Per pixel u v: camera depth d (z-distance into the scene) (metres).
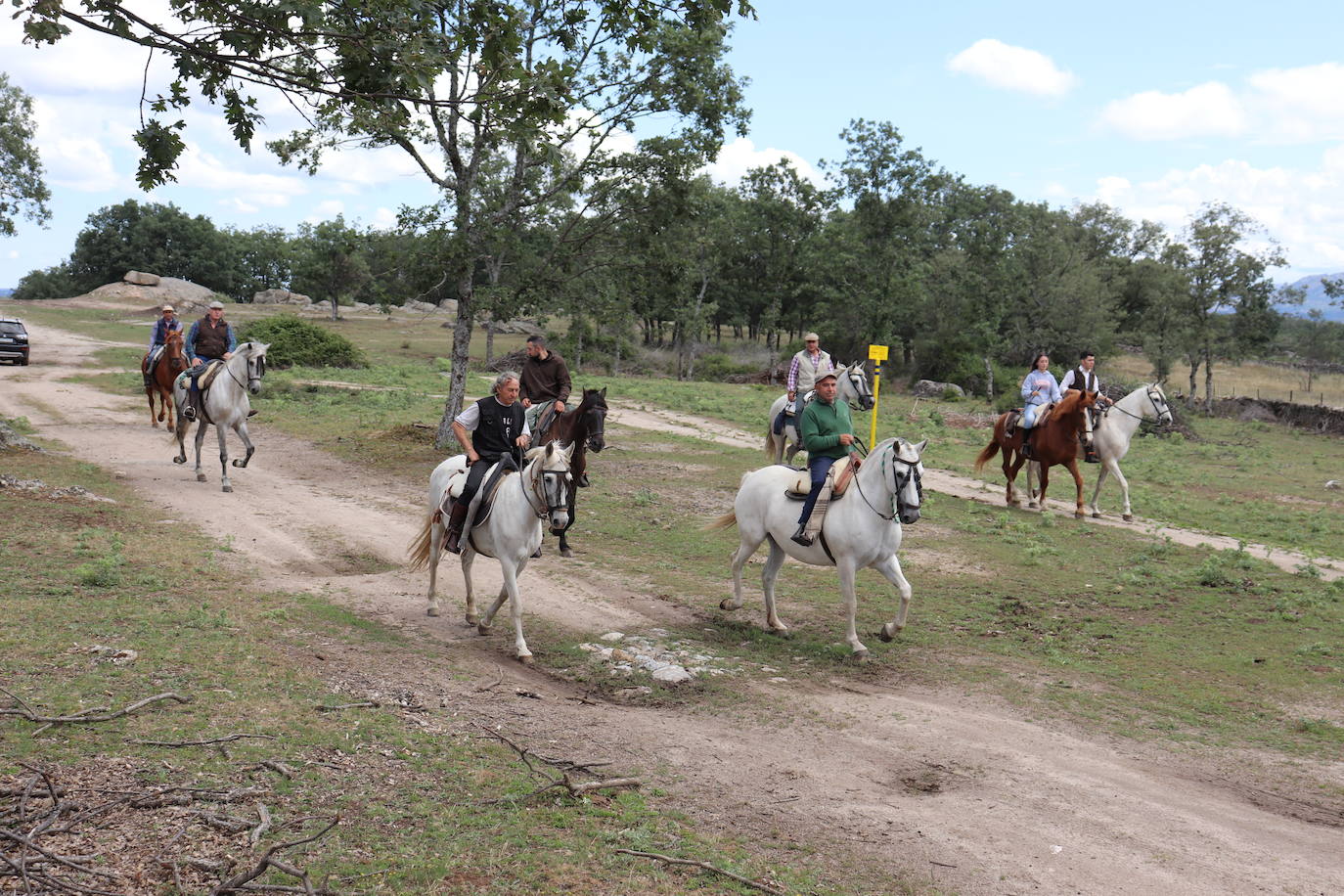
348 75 6.20
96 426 23.69
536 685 8.45
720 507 17.77
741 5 7.87
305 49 6.07
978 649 10.29
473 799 5.74
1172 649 10.45
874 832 5.92
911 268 64.62
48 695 6.49
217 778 5.55
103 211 124.50
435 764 6.20
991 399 56.28
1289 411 44.72
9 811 4.84
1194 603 12.36
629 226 21.64
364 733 6.54
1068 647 10.47
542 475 8.84
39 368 37.16
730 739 7.44
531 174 20.95
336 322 82.56
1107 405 18.45
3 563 10.05
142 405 28.00
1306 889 5.41
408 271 20.73
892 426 34.75
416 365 49.31
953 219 89.81
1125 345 79.00
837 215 75.75
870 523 9.67
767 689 8.74
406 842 5.10
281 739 6.25
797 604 11.85
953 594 12.55
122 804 5.08
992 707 8.51
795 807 6.23
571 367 58.59
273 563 12.16
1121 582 13.34
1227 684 9.32
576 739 7.10
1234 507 20.83
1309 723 8.23
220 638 8.32
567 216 21.53
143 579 10.11
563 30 7.64
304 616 9.65
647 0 7.85
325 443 22.62
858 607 11.78
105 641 7.83
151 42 5.51
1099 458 18.47
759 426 30.62
